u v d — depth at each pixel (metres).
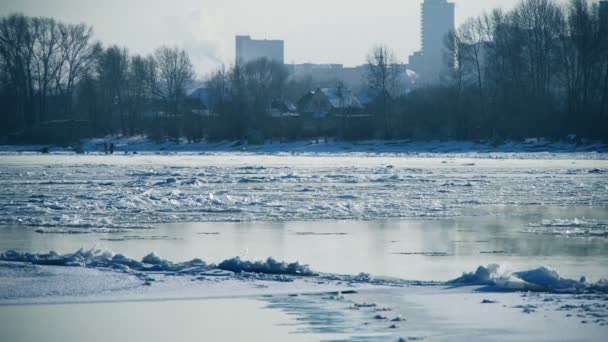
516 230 100.75
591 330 50.88
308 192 151.88
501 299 59.34
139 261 73.25
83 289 62.09
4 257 73.62
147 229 99.75
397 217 113.75
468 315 54.59
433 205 129.50
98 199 133.50
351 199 138.62
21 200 131.88
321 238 92.81
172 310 56.44
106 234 95.25
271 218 111.25
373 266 75.00
